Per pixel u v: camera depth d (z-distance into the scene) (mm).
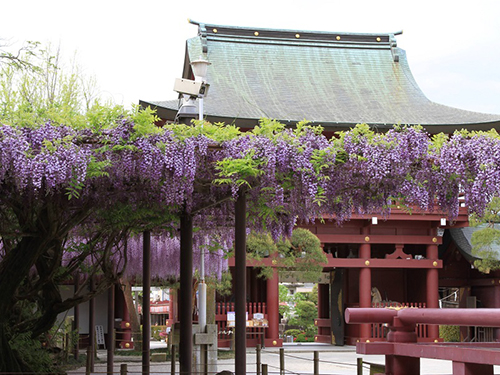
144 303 13805
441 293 38281
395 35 37844
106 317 29375
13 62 11469
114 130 8867
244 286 9680
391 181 9516
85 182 9617
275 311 29297
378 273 33562
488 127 29469
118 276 13875
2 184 9586
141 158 8891
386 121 31125
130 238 17391
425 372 17969
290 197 10055
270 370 18531
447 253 33594
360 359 9414
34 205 10156
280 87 33719
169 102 27438
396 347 7871
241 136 9273
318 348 29000
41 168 8391
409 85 35125
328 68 35750
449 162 9258
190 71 34875
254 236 25391
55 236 10797
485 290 32531
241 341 9531
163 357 21172
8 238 12203
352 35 37312
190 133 9195
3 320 10820
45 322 13367
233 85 33156
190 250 11281
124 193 10242
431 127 29719
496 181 9133
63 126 8797
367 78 35406
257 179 9422
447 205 9727
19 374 10516
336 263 30016
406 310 7957
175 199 9336
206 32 35812
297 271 29234
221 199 10555
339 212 10078
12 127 8508
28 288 12602
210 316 23109
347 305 32281
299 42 36688
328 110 32062
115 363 20391
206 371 12914
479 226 32250
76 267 13797
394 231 30844
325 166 9164
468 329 29812
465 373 6840
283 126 9391
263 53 35844
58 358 17906
